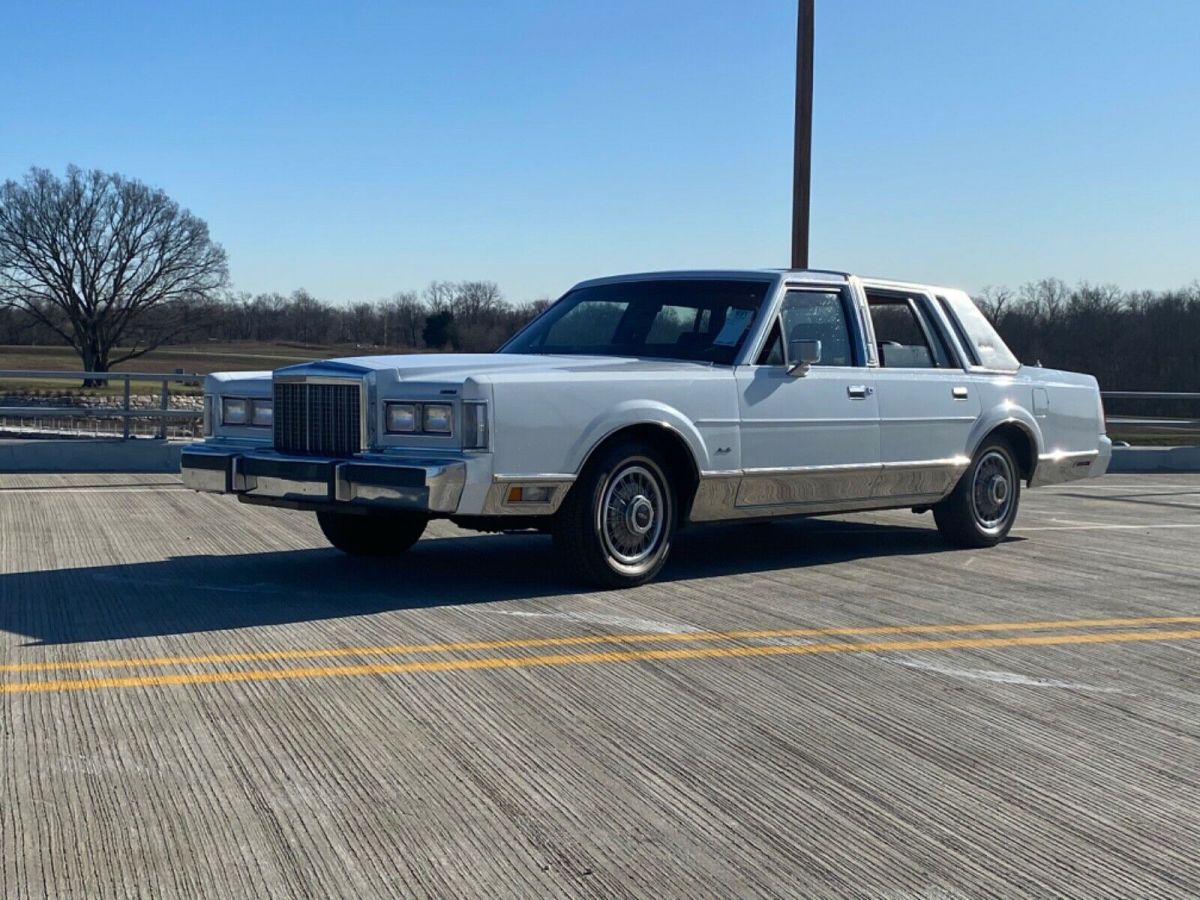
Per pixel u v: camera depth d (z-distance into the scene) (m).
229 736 4.54
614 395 7.07
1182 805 4.11
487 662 5.62
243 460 7.21
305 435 7.16
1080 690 5.46
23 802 3.90
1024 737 4.79
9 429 15.65
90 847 3.58
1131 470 18.42
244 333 62.12
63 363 60.38
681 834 3.77
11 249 58.72
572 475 6.91
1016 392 9.54
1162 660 6.02
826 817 3.94
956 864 3.61
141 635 6.00
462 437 6.60
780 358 7.98
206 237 61.66
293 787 4.06
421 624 6.34
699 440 7.44
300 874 3.43
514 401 6.67
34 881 3.37
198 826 3.74
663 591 7.39
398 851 3.60
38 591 7.07
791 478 7.97
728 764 4.39
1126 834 3.86
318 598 6.96
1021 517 11.70
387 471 6.57
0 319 60.44
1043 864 3.62
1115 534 10.48
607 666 5.62
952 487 9.17
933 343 9.13
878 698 5.27
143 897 3.29
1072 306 38.53
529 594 7.18
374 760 4.33
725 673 5.57
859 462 8.36
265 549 8.70
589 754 4.46
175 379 15.18
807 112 14.79
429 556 8.55
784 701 5.18
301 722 4.72
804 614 6.85
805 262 14.91
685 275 8.47
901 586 7.79
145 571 7.76
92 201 59.56
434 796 4.02
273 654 5.68
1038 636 6.45
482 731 4.67
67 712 4.78
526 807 3.95
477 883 3.40
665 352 8.02
